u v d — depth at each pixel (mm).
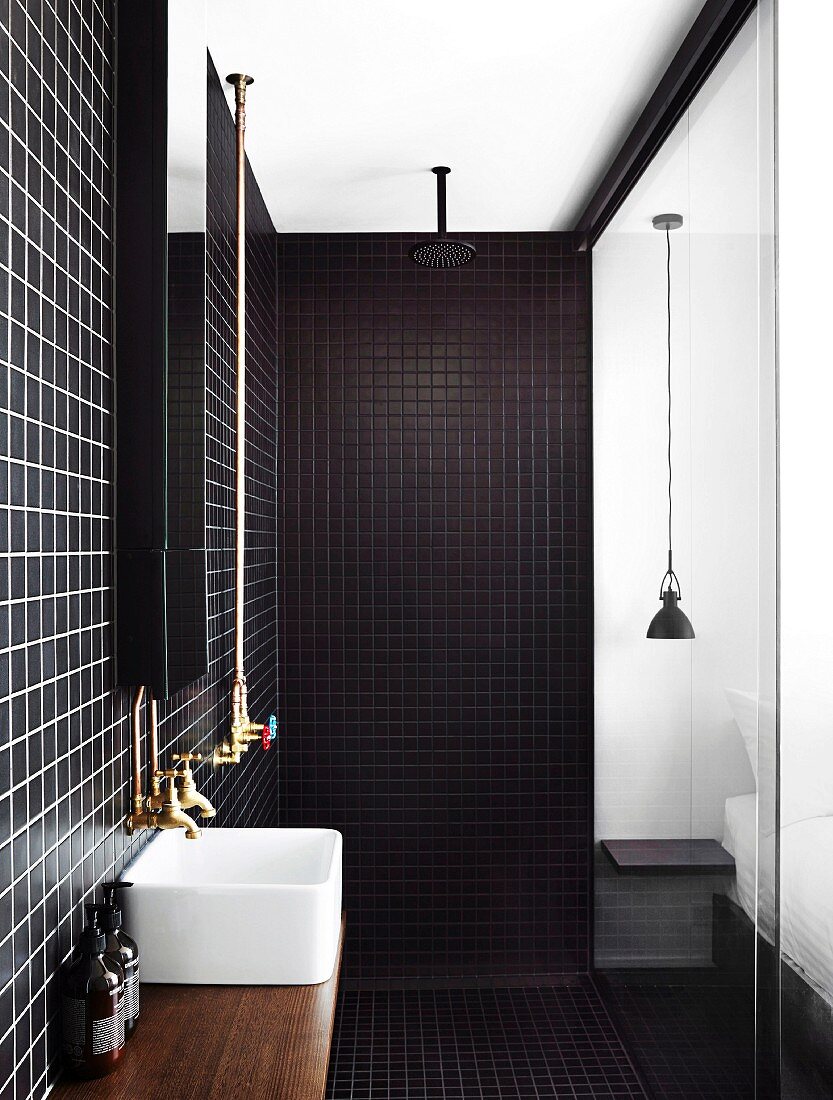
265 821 3023
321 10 1946
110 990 1189
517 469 3332
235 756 2078
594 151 2646
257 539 2861
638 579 2654
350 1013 3068
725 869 1988
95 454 1347
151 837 1700
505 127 2498
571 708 3330
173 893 1451
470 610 3330
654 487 2490
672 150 2312
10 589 1035
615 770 2959
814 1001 1550
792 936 1638
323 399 3328
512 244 3346
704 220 2064
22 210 1075
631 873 2771
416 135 2537
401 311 3334
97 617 1351
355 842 3318
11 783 1034
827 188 1461
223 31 2016
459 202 3041
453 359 3332
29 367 1096
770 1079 1748
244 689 2148
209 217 2086
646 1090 2613
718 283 1979
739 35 1855
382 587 3326
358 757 3322
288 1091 1149
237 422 2180
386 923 3311
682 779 2281
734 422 1886
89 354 1322
